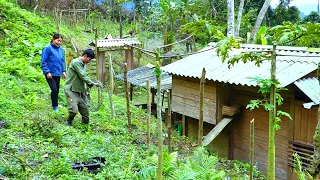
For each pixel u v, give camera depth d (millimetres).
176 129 11852
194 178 4738
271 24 22875
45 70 7945
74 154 5656
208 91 10484
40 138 6125
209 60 10938
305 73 8492
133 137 8289
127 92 8484
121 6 27953
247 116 10188
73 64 7199
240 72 9547
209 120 10508
